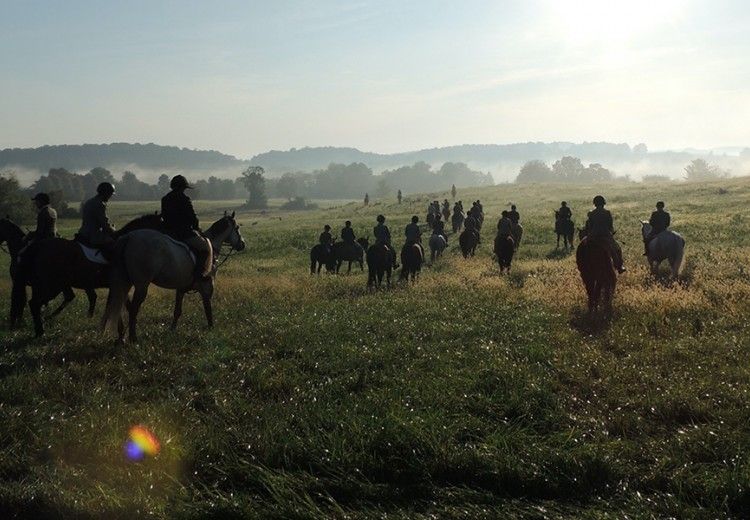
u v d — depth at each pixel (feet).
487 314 46.96
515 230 114.01
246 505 19.16
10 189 335.67
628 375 30.37
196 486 20.95
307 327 42.98
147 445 22.93
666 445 22.33
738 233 109.50
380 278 75.25
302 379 31.24
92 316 50.37
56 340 40.83
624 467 20.76
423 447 21.88
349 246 100.53
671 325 40.91
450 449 21.80
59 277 41.14
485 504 19.38
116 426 24.30
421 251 79.41
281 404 27.25
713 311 45.11
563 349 35.37
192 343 39.91
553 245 120.37
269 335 40.86
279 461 21.86
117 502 19.31
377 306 52.65
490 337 39.19
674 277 62.95
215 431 24.22
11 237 53.83
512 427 24.31
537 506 18.99
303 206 644.27
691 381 28.99
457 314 47.34
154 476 21.18
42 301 41.88
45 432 24.16
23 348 38.42
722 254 82.12
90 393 29.12
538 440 23.16
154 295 66.64
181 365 34.06
